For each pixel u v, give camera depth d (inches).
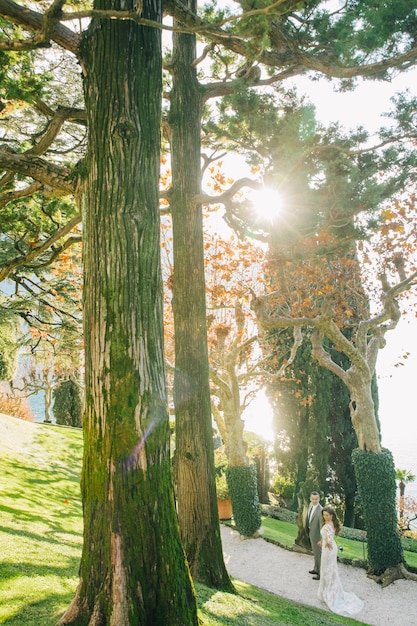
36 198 427.5
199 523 328.5
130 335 174.6
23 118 426.0
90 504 171.6
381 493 478.3
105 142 182.5
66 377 1359.5
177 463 344.2
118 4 185.9
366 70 260.5
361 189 288.0
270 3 185.5
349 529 724.0
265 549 554.3
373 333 543.5
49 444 788.6
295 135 269.7
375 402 896.3
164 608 167.3
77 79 450.0
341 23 265.1
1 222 425.4
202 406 346.9
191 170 365.4
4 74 281.1
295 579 456.4
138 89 186.5
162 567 170.1
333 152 296.0
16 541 297.0
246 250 610.2
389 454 490.3
